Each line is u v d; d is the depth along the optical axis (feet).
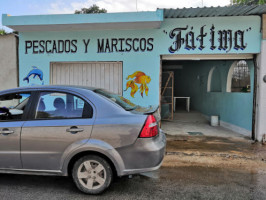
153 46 20.47
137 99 20.93
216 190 10.74
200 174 12.76
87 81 21.58
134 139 9.57
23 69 21.59
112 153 9.59
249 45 19.76
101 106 10.16
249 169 13.55
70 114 10.27
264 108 19.69
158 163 9.82
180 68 42.50
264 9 18.01
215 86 30.83
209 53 20.17
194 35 20.17
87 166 10.03
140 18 18.29
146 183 11.52
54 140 9.94
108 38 20.76
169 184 11.42
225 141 20.03
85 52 20.99
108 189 10.80
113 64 21.27
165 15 19.52
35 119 10.38
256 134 20.21
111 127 9.70
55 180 11.96
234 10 18.24
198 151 17.08
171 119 30.60
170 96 30.17
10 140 10.25
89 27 19.95
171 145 18.75
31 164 10.23
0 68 21.94
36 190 10.71
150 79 20.66
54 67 21.65
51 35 21.15
